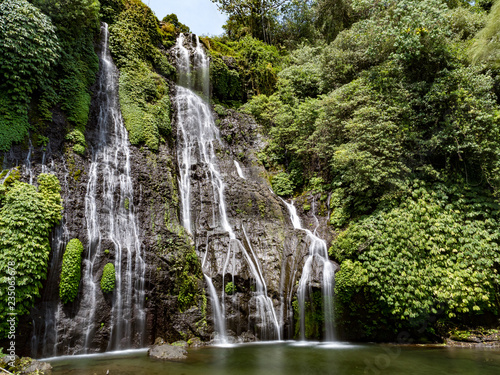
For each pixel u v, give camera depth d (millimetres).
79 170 10797
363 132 12906
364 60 16719
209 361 7770
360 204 13133
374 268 10656
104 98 13805
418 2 13734
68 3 12445
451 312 10586
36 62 10867
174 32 20969
